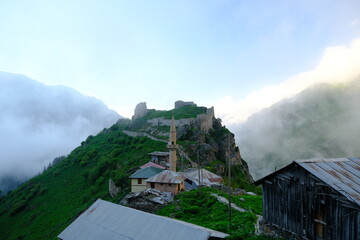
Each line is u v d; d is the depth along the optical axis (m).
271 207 24.72
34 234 80.19
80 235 27.64
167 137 111.06
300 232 21.50
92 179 102.75
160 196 53.44
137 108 167.50
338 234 18.45
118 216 27.92
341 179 19.78
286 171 23.20
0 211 108.12
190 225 23.89
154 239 22.52
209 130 112.44
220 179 69.38
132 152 109.25
